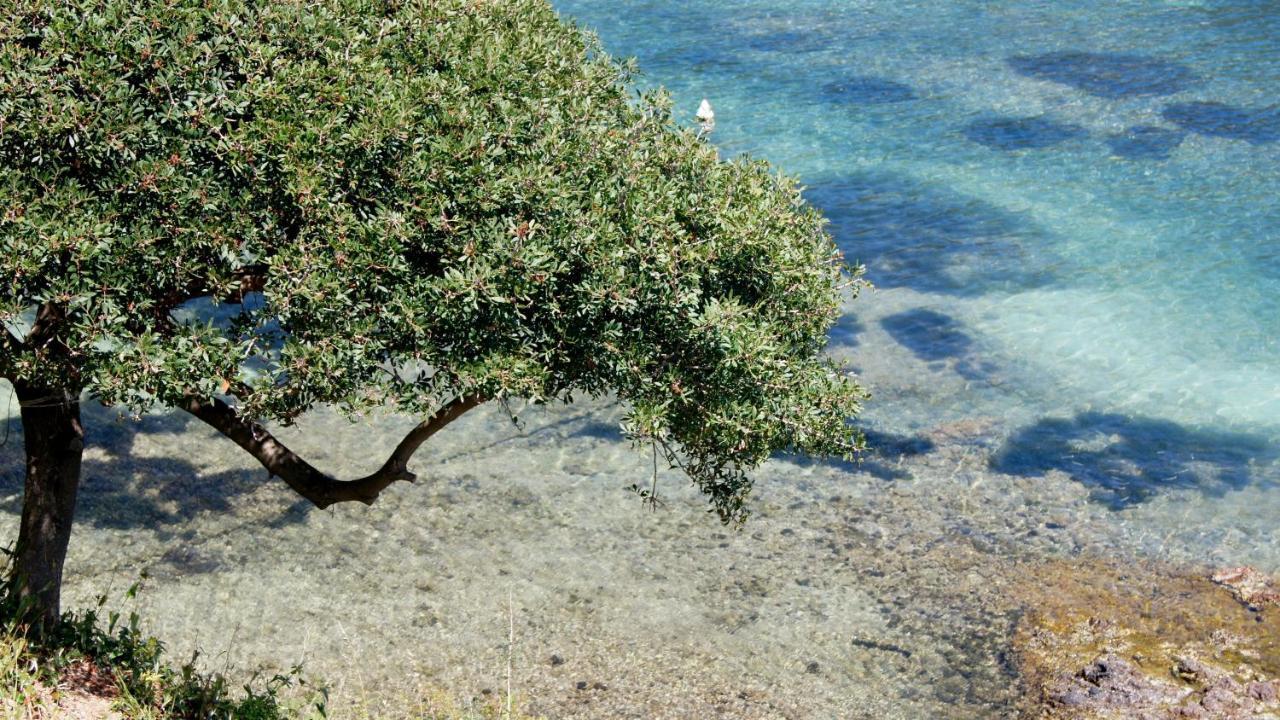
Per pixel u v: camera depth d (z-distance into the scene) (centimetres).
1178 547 2077
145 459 2314
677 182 1333
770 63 5144
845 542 2125
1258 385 2652
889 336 2966
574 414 2597
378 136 1122
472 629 1862
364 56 1270
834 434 1373
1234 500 2217
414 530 2138
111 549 2009
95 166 1089
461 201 1133
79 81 1067
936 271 3334
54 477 1398
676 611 1928
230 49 1171
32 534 1384
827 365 1454
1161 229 3519
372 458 2395
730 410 1245
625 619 1903
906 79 4903
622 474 2356
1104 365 2780
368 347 1096
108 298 1036
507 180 1134
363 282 1106
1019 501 2239
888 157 4144
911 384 2714
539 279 1117
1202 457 2377
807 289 1341
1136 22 5500
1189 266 3284
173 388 1055
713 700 1717
